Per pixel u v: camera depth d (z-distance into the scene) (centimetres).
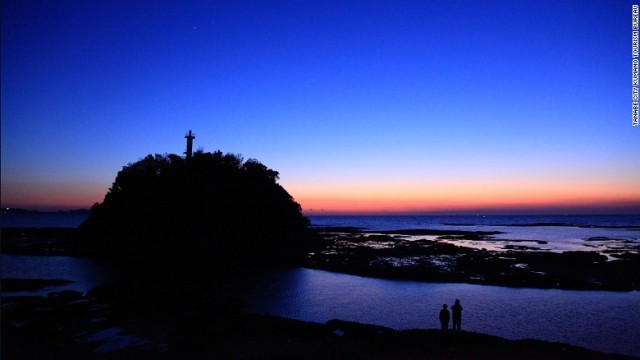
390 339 1991
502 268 4806
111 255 6356
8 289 3669
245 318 2348
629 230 15512
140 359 1658
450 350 1834
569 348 1919
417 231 14650
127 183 7800
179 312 2497
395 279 4231
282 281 4181
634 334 2448
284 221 7894
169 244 6856
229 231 7269
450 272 4519
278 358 1677
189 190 7244
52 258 6119
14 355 1689
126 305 2641
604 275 4334
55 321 2209
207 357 1683
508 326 2612
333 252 6819
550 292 3588
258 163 8675
